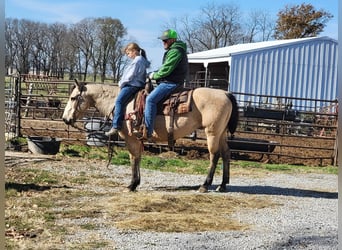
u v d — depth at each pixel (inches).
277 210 258.5
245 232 208.5
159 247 181.2
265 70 975.6
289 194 311.3
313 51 983.6
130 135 283.1
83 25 1934.1
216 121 283.7
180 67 281.9
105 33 1927.9
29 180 301.9
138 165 290.4
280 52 975.6
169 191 295.3
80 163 382.6
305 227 221.1
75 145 460.1
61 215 222.7
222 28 2433.6
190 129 285.7
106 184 306.0
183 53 280.8
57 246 176.7
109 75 1953.7
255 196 295.7
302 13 2140.7
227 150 304.8
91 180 316.8
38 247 174.1
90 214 226.7
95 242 184.1
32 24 1824.6
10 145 439.2
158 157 442.9
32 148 417.7
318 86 987.9
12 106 493.0
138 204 247.0
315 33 2149.4
